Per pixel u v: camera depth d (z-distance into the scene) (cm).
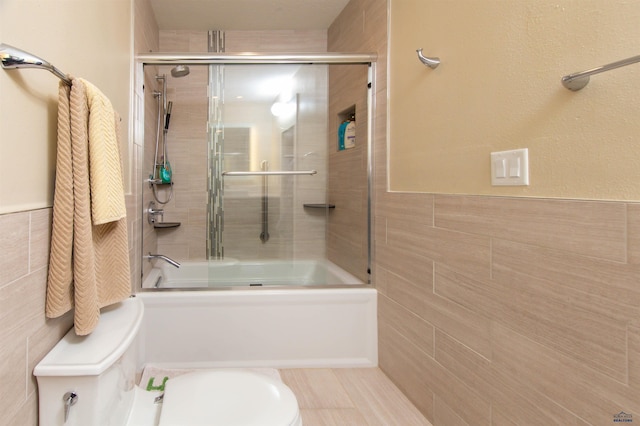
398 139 171
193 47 285
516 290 101
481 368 115
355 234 213
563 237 87
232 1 244
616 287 75
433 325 141
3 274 70
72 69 107
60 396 82
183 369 180
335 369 188
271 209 244
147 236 223
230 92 237
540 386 94
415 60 155
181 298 182
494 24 108
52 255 87
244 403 99
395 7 173
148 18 232
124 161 167
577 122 84
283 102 239
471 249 119
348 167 222
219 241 241
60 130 86
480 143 115
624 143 74
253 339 186
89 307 90
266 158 242
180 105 274
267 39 290
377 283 193
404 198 164
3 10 73
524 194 99
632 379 73
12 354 73
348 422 143
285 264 244
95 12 127
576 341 84
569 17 85
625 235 74
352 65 216
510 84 103
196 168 278
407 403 157
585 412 82
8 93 74
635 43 72
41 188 88
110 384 90
